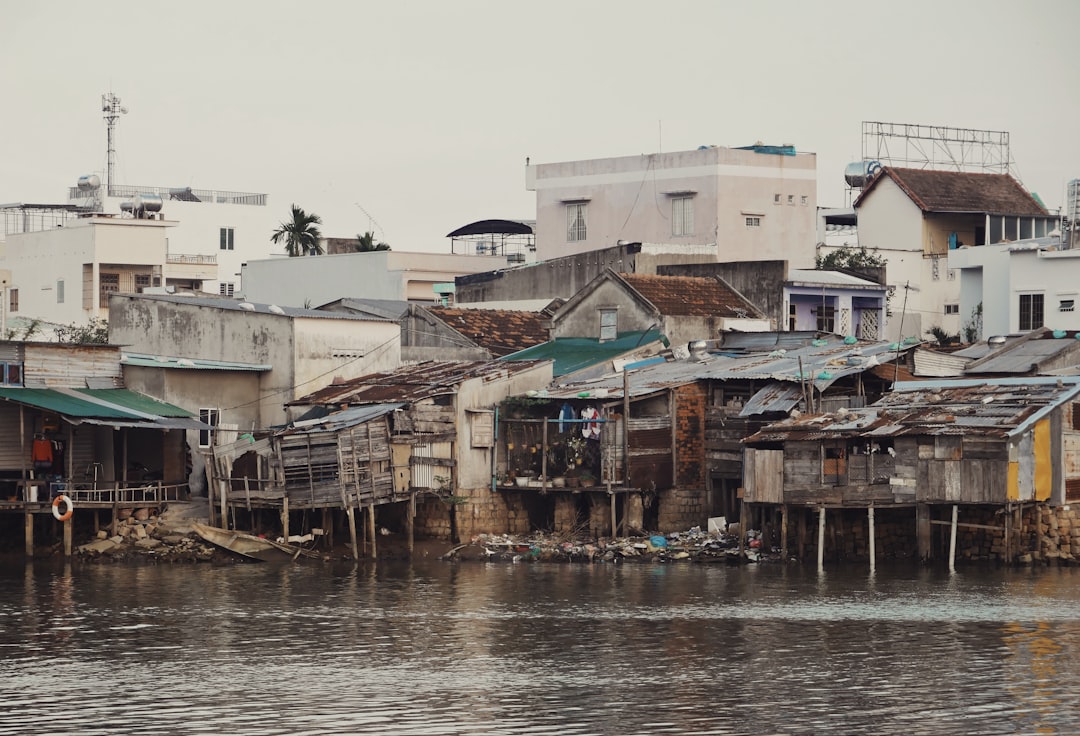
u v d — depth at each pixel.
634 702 34.94
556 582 52.50
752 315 75.75
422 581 52.88
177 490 62.81
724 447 62.50
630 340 72.56
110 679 37.19
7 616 45.41
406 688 36.28
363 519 60.00
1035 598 48.06
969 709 34.19
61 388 62.28
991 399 56.19
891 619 44.53
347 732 32.66
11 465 59.78
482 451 62.62
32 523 58.28
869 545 55.16
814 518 58.25
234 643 41.47
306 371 66.88
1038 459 54.72
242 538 58.50
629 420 61.06
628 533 61.12
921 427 54.78
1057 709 34.19
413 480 59.94
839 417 57.31
